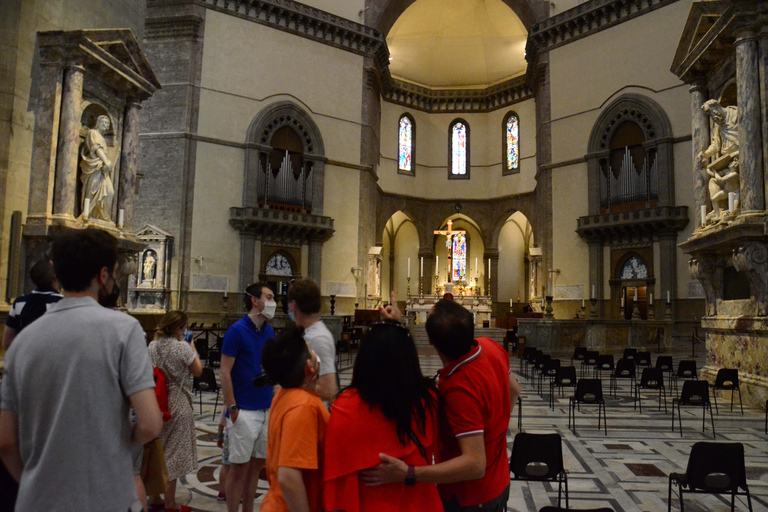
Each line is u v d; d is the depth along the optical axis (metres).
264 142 26.53
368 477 2.31
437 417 2.69
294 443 2.42
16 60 8.92
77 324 2.31
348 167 29.09
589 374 15.76
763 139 9.59
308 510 2.39
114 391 2.30
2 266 8.66
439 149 38.22
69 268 2.38
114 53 10.52
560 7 28.70
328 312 27.73
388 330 2.47
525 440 4.71
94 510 2.19
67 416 2.20
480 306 31.08
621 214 24.97
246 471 4.44
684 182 23.59
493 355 2.93
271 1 26.52
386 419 2.36
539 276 33.09
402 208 36.72
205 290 24.55
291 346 2.67
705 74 11.93
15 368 2.28
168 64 25.19
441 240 38.78
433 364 17.62
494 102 37.59
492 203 37.16
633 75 25.23
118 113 11.21
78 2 10.31
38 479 2.17
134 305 23.64
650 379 10.16
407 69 37.84
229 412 4.42
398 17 32.75
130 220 11.33
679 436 8.16
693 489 4.56
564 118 27.94
